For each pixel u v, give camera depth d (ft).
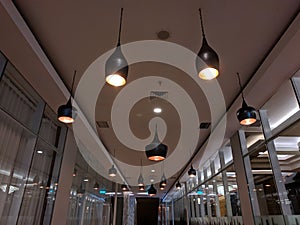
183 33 9.77
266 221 14.42
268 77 11.55
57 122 16.84
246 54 11.03
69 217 19.11
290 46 9.46
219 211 23.18
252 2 8.42
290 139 13.16
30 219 13.19
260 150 15.52
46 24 9.43
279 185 13.38
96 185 29.19
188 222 38.65
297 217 11.85
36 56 10.09
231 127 17.53
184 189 42.88
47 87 12.42
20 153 11.99
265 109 14.88
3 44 9.41
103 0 8.35
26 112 12.54
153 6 8.57
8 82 11.02
